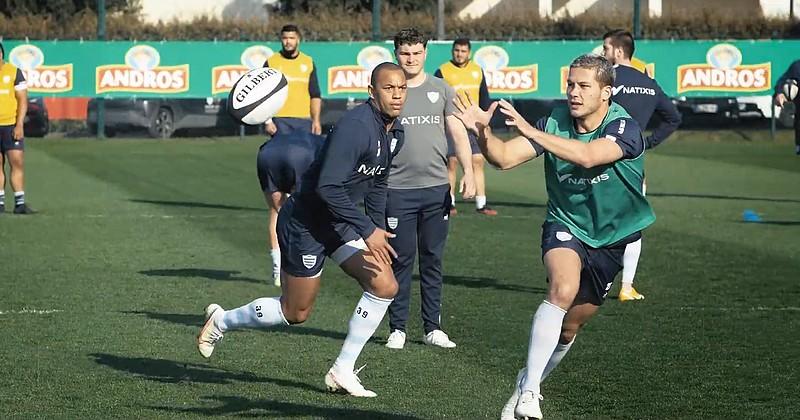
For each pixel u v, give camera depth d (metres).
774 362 9.17
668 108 12.28
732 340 10.01
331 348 9.67
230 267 13.95
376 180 8.07
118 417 7.44
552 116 7.36
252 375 8.69
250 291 12.31
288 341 9.92
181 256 14.76
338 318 10.98
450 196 10.02
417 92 10.00
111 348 9.52
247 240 16.30
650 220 7.28
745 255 15.03
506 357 9.40
